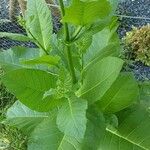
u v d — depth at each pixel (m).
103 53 0.99
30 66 1.02
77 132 0.83
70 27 0.91
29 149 0.95
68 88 0.92
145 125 1.06
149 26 1.98
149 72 1.89
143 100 1.10
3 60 1.05
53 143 0.94
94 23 0.89
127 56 1.92
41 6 0.95
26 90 0.90
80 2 0.76
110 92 0.95
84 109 0.86
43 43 0.94
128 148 1.05
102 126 0.91
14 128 1.53
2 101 1.69
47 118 0.99
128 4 2.17
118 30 2.12
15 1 2.20
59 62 0.92
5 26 2.26
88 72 0.92
